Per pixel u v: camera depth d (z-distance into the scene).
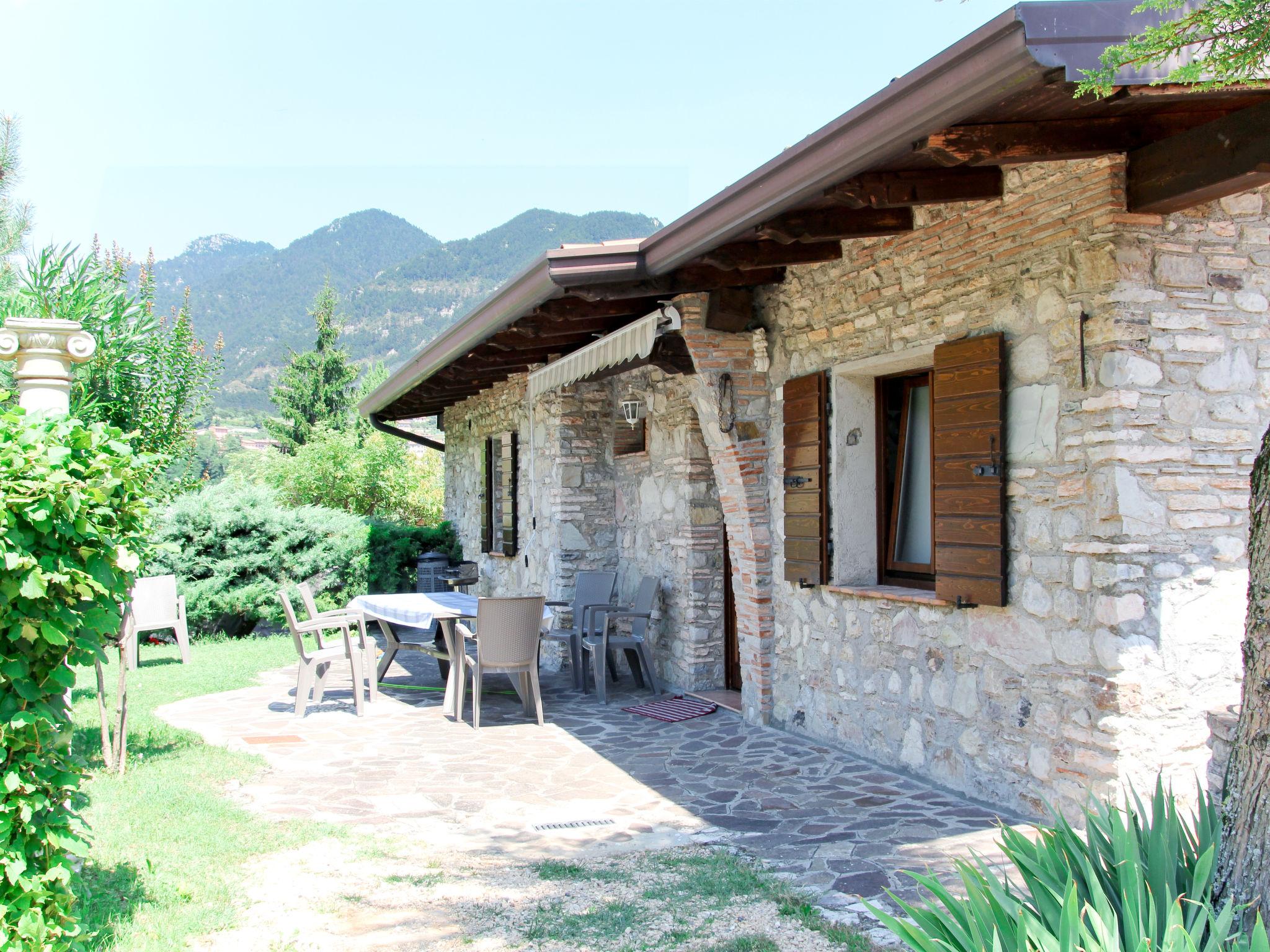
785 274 6.81
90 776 3.41
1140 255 4.28
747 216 4.63
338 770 6.16
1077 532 4.44
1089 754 4.36
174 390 12.86
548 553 10.66
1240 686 4.42
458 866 4.30
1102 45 3.14
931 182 4.70
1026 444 4.73
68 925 3.13
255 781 5.85
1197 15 2.88
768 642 7.18
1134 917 2.22
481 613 7.47
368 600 9.03
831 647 6.43
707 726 7.31
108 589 3.14
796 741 6.66
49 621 2.96
